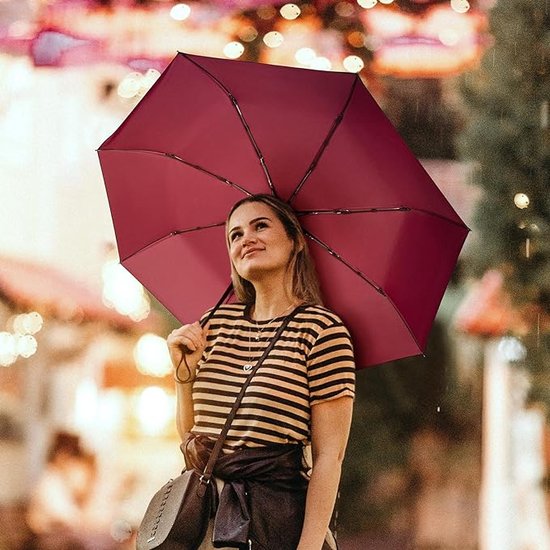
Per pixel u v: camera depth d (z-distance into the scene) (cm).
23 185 1236
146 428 1248
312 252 414
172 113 420
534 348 966
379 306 410
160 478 1241
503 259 952
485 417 1116
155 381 1253
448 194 1187
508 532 1105
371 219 409
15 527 1155
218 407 376
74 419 1253
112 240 1211
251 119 411
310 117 407
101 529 1166
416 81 1211
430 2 1195
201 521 363
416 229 409
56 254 1215
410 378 1065
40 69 1252
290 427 369
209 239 430
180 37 1223
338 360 374
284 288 394
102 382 1259
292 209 405
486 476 1123
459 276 1023
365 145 405
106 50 1248
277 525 362
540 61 952
